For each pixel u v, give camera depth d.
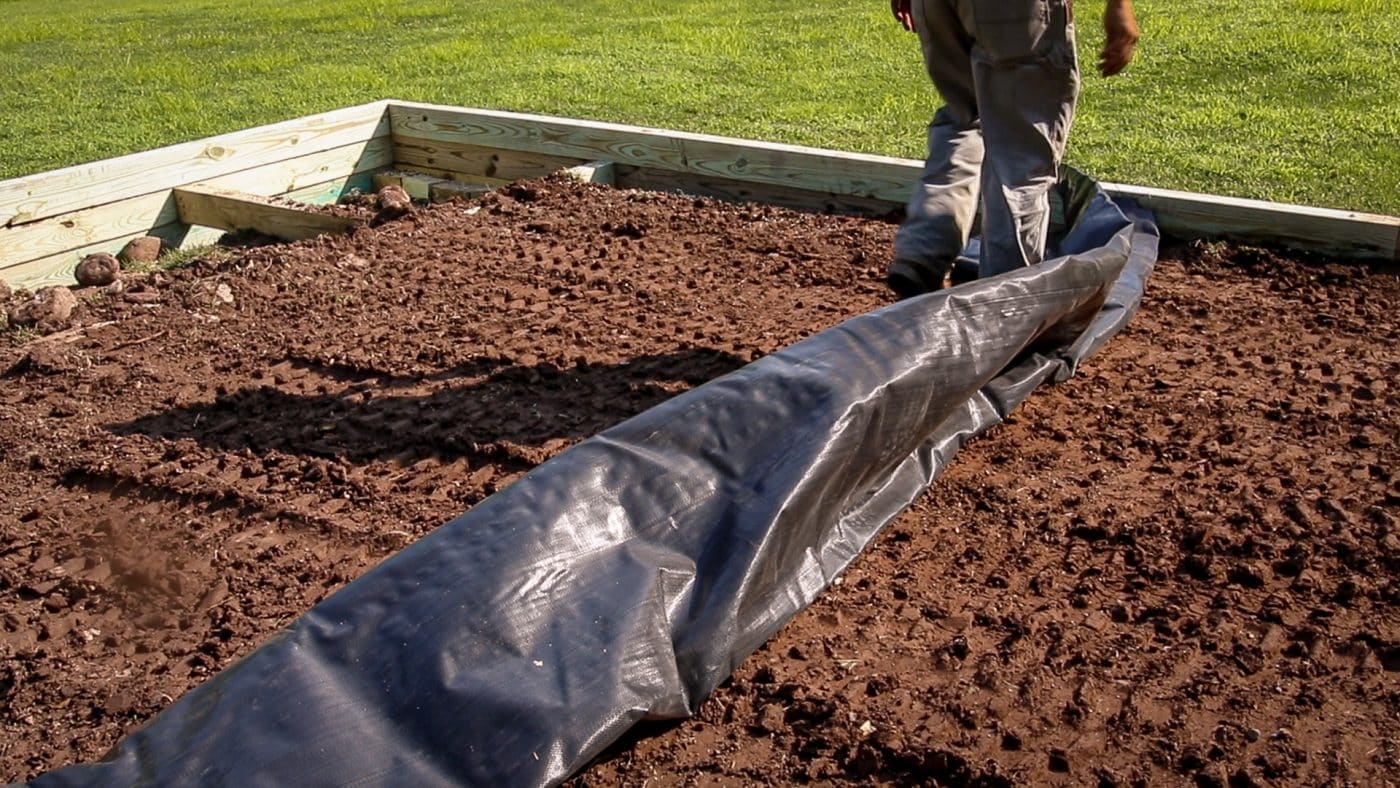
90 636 3.23
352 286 5.55
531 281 5.47
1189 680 2.68
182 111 9.55
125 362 4.94
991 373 3.58
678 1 13.45
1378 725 2.51
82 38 14.33
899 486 3.45
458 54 11.09
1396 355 4.18
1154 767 2.45
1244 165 6.10
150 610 3.31
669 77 9.31
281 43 12.83
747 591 2.83
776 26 11.23
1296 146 6.35
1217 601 2.94
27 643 3.22
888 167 5.98
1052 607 2.97
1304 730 2.51
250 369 4.77
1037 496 3.46
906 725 2.62
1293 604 2.90
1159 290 4.89
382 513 3.66
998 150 4.20
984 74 4.12
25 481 4.06
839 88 8.55
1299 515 3.24
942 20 4.27
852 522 3.27
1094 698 2.65
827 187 6.24
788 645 2.91
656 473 2.95
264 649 2.60
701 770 2.56
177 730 2.46
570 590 2.69
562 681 2.53
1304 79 7.62
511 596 2.63
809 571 3.06
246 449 4.11
